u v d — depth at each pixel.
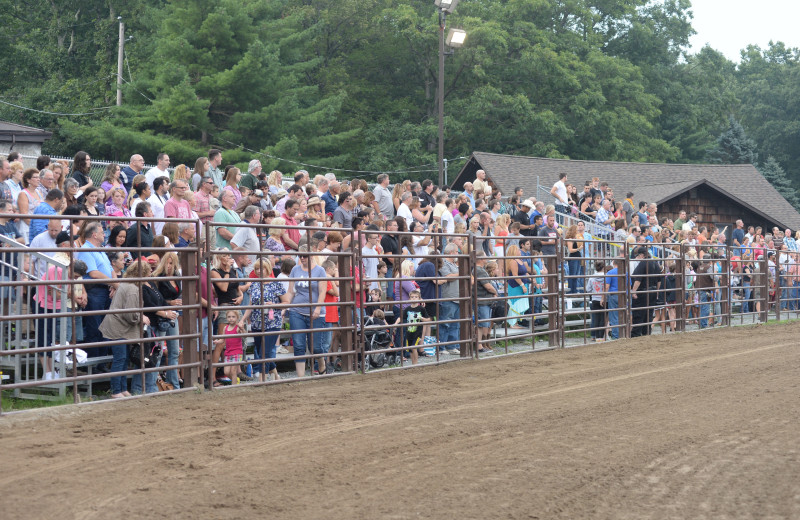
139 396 9.47
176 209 11.91
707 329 19.80
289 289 11.60
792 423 8.65
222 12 40.06
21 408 9.19
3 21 54.47
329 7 55.47
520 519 5.55
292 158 41.22
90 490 5.98
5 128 25.38
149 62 45.03
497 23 54.41
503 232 16.16
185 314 10.12
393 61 58.53
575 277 16.05
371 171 49.28
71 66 54.03
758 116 85.12
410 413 9.05
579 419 8.78
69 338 9.88
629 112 56.53
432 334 14.14
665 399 10.00
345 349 12.00
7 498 5.74
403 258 13.49
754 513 5.77
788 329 19.64
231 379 10.81
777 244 29.47
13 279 10.37
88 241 10.00
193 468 6.62
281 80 41.69
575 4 60.03
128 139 37.41
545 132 52.31
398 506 5.76
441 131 24.77
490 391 10.59
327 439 7.72
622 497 6.08
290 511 5.61
